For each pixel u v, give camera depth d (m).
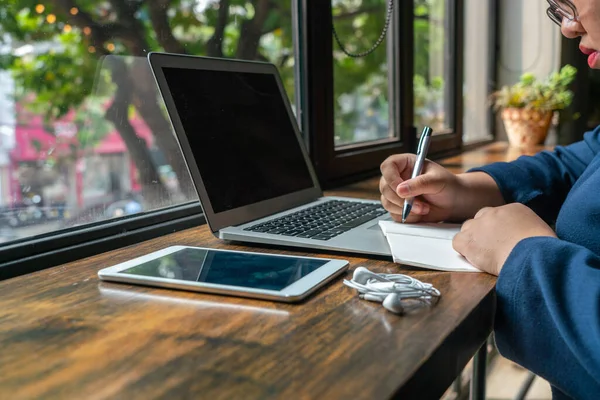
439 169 0.97
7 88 0.90
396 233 0.89
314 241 0.86
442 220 0.97
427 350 0.51
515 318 0.64
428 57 2.16
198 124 0.94
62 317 0.60
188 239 0.96
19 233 0.93
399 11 1.86
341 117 1.66
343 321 0.58
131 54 1.09
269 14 1.39
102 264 0.82
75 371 0.48
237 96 1.06
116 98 1.07
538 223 0.76
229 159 0.98
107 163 1.06
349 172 1.62
